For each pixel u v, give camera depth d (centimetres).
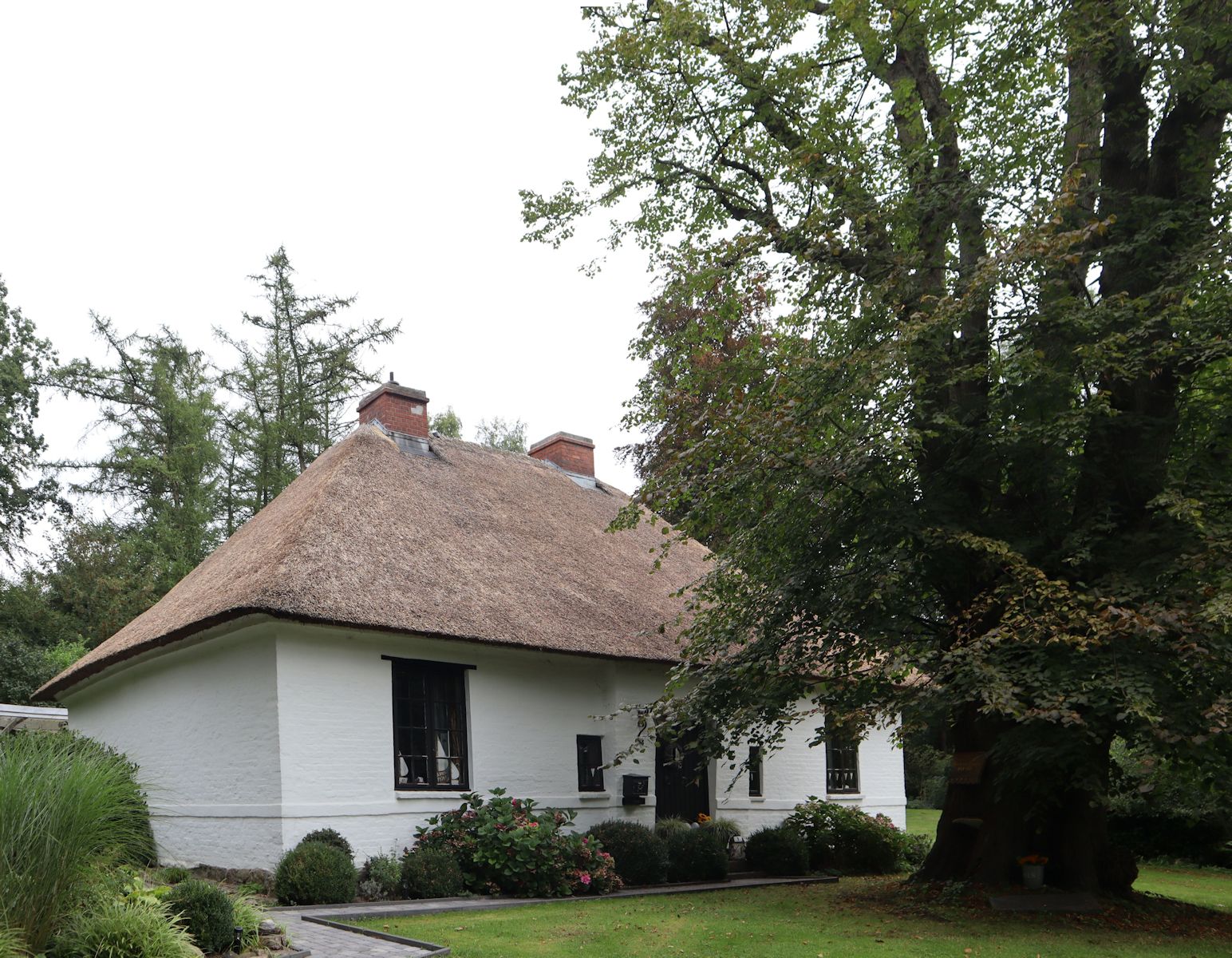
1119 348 1047
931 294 1195
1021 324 1112
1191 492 1025
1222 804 1067
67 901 660
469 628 1312
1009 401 1107
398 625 1233
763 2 1213
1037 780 1080
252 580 1232
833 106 1270
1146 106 1163
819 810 1738
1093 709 962
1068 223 1154
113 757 775
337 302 3266
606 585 1683
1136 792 1129
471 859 1216
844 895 1293
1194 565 928
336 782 1229
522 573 1551
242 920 759
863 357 1086
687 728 1210
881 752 2075
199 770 1320
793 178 1237
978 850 1217
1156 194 1147
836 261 1220
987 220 1211
